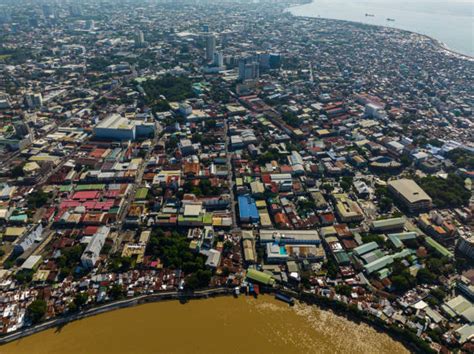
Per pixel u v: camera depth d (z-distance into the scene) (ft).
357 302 648.79
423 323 604.90
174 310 644.69
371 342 593.83
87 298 645.51
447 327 600.39
